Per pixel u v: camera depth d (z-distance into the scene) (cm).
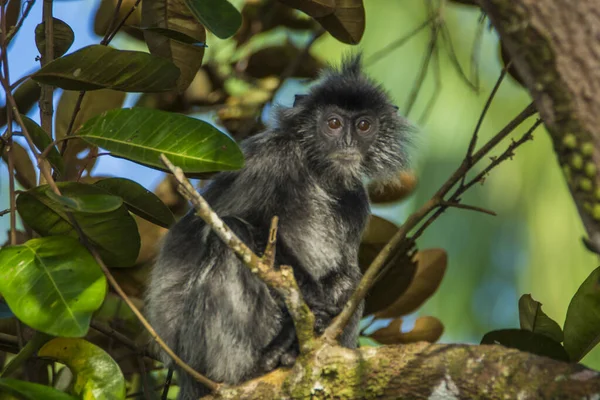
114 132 739
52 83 783
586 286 744
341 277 1026
